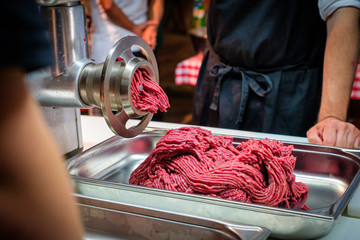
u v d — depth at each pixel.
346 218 0.98
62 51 1.05
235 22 1.71
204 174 1.06
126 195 0.98
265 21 1.67
